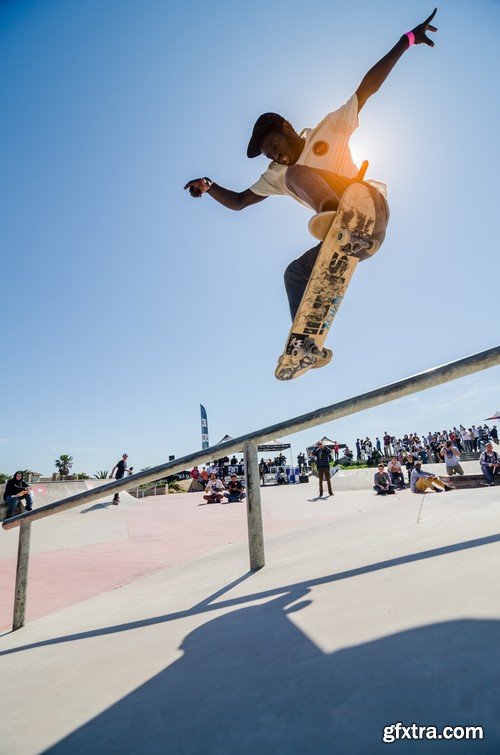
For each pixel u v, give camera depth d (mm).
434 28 2297
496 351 1338
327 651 736
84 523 7945
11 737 716
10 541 6461
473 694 511
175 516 8789
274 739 519
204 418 22656
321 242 2148
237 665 783
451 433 21000
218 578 2037
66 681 972
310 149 2373
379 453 21422
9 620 2682
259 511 2061
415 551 1400
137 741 599
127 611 1792
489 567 959
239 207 2844
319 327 2473
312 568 1647
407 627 747
